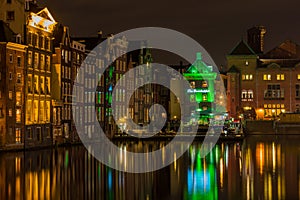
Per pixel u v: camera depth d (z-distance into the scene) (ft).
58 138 330.95
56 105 328.08
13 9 296.92
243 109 543.39
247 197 145.89
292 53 588.09
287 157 252.21
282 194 149.59
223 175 189.47
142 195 149.28
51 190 152.05
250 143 358.64
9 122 280.10
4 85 278.26
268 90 550.77
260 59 572.92
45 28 320.70
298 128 472.03
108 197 144.97
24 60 293.64
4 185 158.81
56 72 336.49
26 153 265.54
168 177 184.96
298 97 546.26
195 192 154.30
